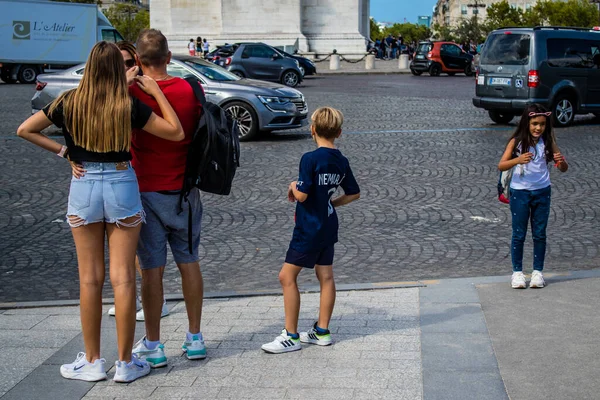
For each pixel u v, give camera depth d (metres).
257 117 15.20
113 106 4.21
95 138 4.23
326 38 49.28
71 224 4.38
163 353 4.71
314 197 4.77
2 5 34.97
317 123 4.84
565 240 8.02
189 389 4.37
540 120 5.95
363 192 10.39
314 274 7.07
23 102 23.19
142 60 4.55
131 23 93.25
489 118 18.95
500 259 7.39
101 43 4.25
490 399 4.11
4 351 4.99
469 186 10.72
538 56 16.95
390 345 4.96
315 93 26.34
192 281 4.76
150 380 4.51
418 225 8.69
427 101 23.31
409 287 6.27
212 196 10.22
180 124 4.41
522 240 6.12
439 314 5.54
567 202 9.73
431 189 10.55
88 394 4.32
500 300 5.82
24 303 6.08
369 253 7.62
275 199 10.04
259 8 47.84
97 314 4.50
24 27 35.44
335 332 5.25
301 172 4.74
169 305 6.00
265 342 5.11
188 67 15.65
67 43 36.34
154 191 4.57
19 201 10.00
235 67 30.75
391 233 8.36
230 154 4.61
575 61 17.36
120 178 4.34
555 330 5.12
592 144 14.53
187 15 50.00
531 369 4.48
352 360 4.73
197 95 4.63
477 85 17.88
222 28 48.19
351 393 4.25
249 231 8.50
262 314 5.71
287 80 31.02
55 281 6.86
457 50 39.62
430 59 39.34
